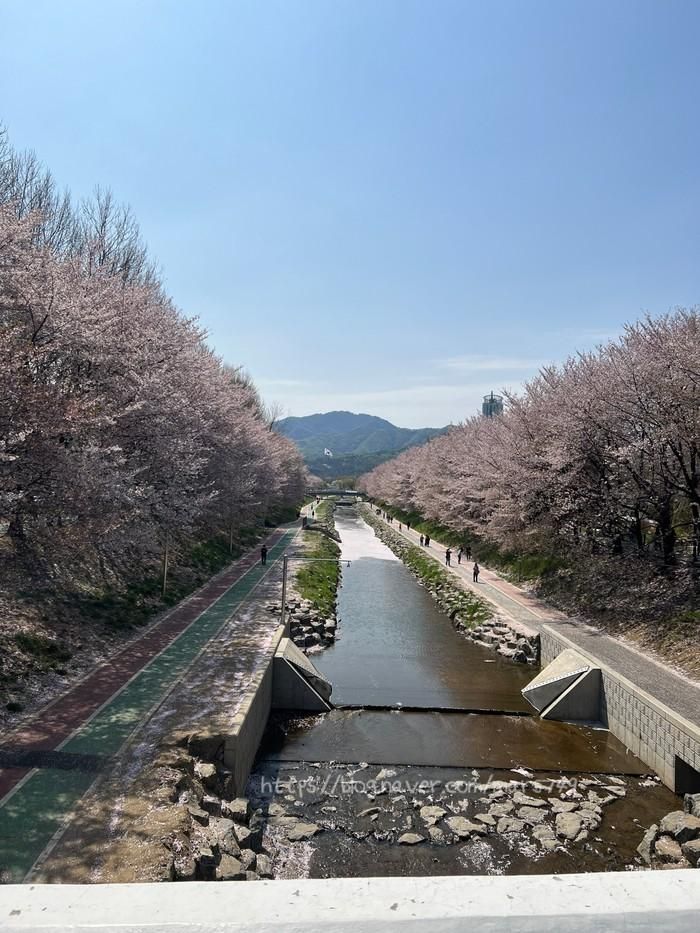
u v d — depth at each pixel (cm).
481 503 3944
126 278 2750
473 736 1728
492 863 1124
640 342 2383
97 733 1255
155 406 1802
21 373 1297
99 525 1434
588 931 149
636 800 1380
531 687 1972
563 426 2514
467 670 2325
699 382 2031
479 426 5006
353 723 1811
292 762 1554
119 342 1703
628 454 2183
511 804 1343
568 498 2634
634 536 2908
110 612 2030
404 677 2241
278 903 158
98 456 1426
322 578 3741
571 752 1634
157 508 1875
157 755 1177
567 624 2466
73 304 1457
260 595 2833
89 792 1034
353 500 15338
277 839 1184
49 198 2695
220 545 4009
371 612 3288
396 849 1163
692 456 2180
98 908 154
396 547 5788
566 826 1240
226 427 2884
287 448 7325
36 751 1160
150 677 1617
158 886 165
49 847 882
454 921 150
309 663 2067
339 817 1281
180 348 2069
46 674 1506
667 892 163
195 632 2084
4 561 1349
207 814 1055
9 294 1395
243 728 1359
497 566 3997
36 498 1295
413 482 7256
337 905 157
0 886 165
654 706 1519
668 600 2212
